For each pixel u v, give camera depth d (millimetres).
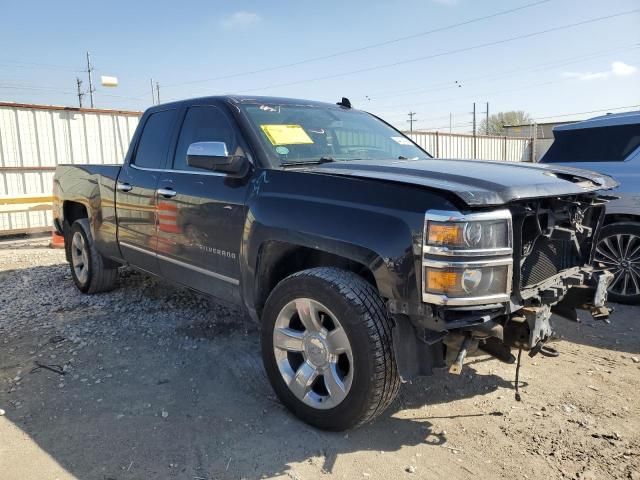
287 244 3148
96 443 2908
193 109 4180
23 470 2668
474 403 3359
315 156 3635
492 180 2691
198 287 3986
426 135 21844
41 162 11836
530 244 2785
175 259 4152
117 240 4996
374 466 2686
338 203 2850
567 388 3562
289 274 3404
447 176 2785
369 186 2783
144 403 3348
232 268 3543
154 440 2934
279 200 3123
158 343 4340
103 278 5695
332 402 2869
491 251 2479
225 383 3611
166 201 4137
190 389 3533
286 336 3088
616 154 5582
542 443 2906
